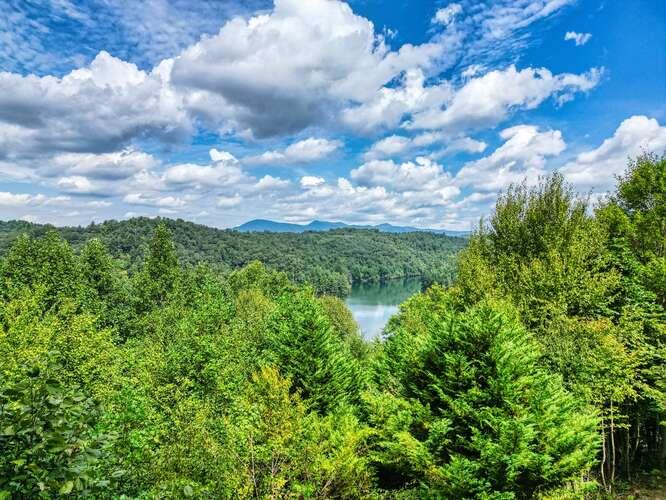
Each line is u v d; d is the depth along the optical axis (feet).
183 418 37.76
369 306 380.37
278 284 251.19
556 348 56.34
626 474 67.92
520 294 69.77
